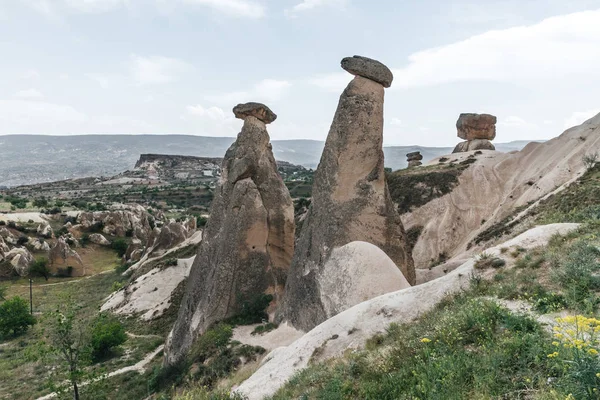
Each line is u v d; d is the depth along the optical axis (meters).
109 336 29.30
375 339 11.67
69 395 22.12
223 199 25.92
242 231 23.52
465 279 12.68
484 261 13.08
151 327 35.72
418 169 65.81
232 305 22.70
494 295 10.29
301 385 10.20
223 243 23.84
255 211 23.81
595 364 5.25
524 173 55.94
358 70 20.72
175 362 22.20
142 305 39.94
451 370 7.03
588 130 51.97
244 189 24.09
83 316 40.06
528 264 11.59
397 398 7.34
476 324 8.55
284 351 14.34
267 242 24.34
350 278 17.48
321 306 18.25
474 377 6.66
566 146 52.44
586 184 38.22
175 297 39.50
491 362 6.79
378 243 19.95
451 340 8.32
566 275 9.80
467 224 52.66
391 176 65.00
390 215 20.50
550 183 46.91
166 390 19.02
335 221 19.80
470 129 72.94
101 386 21.94
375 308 13.63
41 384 24.58
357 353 10.91
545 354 6.50
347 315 14.02
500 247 13.59
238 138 26.69
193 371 18.53
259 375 13.58
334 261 18.80
